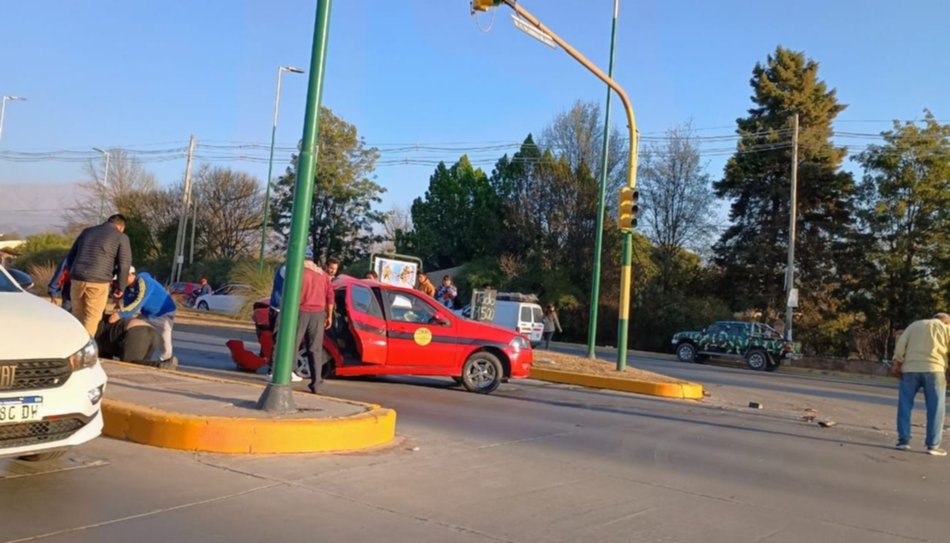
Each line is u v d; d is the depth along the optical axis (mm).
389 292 12398
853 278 39406
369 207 56312
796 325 40438
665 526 5520
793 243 33906
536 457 7605
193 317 29406
